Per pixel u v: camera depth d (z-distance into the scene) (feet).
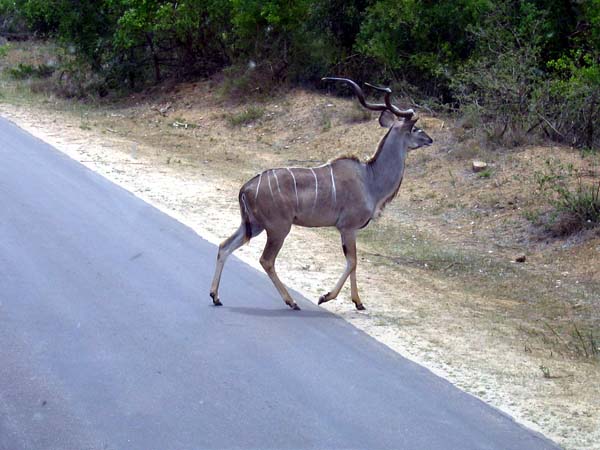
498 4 65.46
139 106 86.48
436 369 27.89
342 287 37.04
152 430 21.80
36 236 39.11
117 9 90.84
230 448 21.09
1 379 24.17
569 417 24.81
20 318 29.07
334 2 80.23
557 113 60.59
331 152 66.64
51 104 85.81
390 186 35.29
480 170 56.95
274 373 26.16
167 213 46.19
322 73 80.43
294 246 43.27
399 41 72.64
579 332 35.45
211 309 31.81
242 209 33.04
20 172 51.85
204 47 90.99
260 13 79.97
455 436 22.80
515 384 27.25
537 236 47.62
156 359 26.55
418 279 40.88
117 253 37.81
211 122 78.23
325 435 22.22
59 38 95.76
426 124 66.28
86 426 21.76
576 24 66.85
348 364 27.45
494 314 36.50
